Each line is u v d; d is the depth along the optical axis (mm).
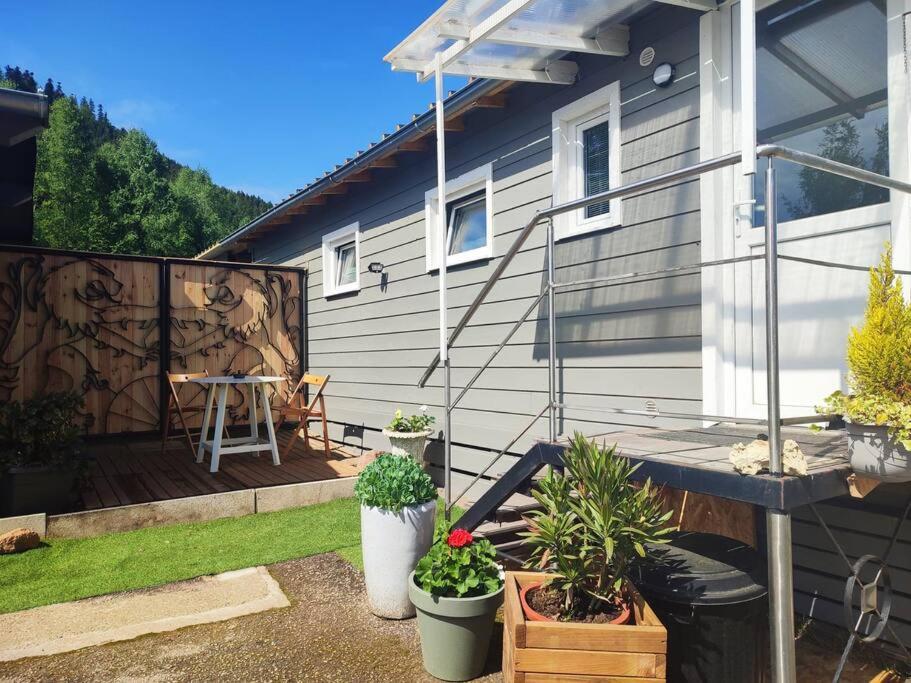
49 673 2684
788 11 3352
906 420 2012
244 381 6191
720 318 3533
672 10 3820
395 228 6699
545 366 4715
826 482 2166
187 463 6594
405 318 6516
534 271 4832
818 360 3215
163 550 4168
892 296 2234
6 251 6797
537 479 3975
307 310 8844
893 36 2924
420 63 4457
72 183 32188
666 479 2477
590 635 2145
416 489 3270
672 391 3768
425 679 2672
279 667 2756
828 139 3186
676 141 3779
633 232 4035
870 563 2949
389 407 6797
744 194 3514
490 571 2812
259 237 10344
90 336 7270
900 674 2678
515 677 2168
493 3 3502
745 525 3170
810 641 3006
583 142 4598
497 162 5227
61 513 4531
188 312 7934
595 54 4312
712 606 2225
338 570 3877
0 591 3492
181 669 2729
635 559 2543
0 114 3547
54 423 4566
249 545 4281
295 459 6789
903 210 2865
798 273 3299
